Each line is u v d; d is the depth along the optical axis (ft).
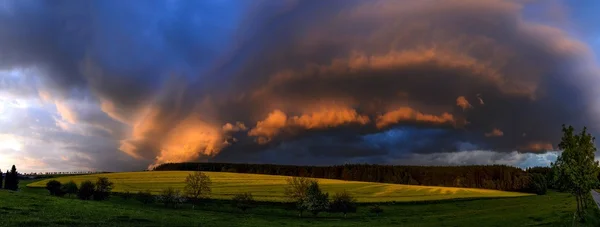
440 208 354.54
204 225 191.42
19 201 196.34
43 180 520.01
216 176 574.97
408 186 528.63
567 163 173.37
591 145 171.83
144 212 219.61
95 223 158.61
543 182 521.24
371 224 243.60
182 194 348.59
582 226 152.97
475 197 417.69
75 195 363.35
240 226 202.69
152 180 494.18
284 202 357.41
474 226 199.93
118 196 366.43
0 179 410.72
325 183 541.34
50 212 173.47
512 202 377.91
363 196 422.41
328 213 322.55
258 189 436.35
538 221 193.67
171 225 178.29
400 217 294.05
